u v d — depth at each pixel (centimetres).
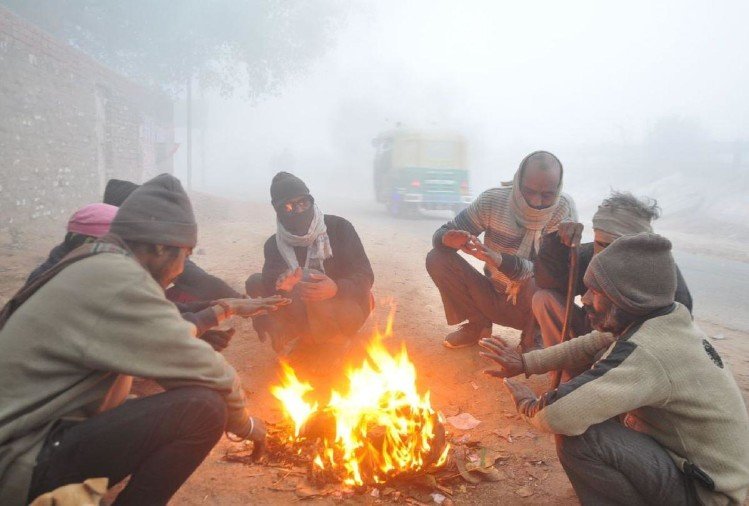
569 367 284
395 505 269
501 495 282
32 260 793
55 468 189
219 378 214
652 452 222
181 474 212
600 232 320
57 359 189
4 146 963
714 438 214
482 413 371
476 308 463
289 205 411
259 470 292
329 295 392
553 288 384
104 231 281
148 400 204
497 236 439
